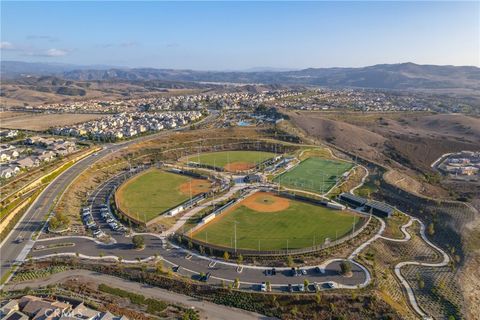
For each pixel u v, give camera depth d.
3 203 159.38
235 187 194.88
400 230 153.25
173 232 143.12
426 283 117.56
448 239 148.38
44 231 142.50
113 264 118.75
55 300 99.06
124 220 152.75
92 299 100.25
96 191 193.25
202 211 162.88
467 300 110.62
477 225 156.88
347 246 133.62
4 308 93.19
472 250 139.38
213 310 97.81
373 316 95.38
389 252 134.75
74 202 174.12
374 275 113.50
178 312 96.44
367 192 188.75
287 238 138.12
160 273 112.88
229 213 161.50
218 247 128.50
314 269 116.56
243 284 108.06
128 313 94.19
